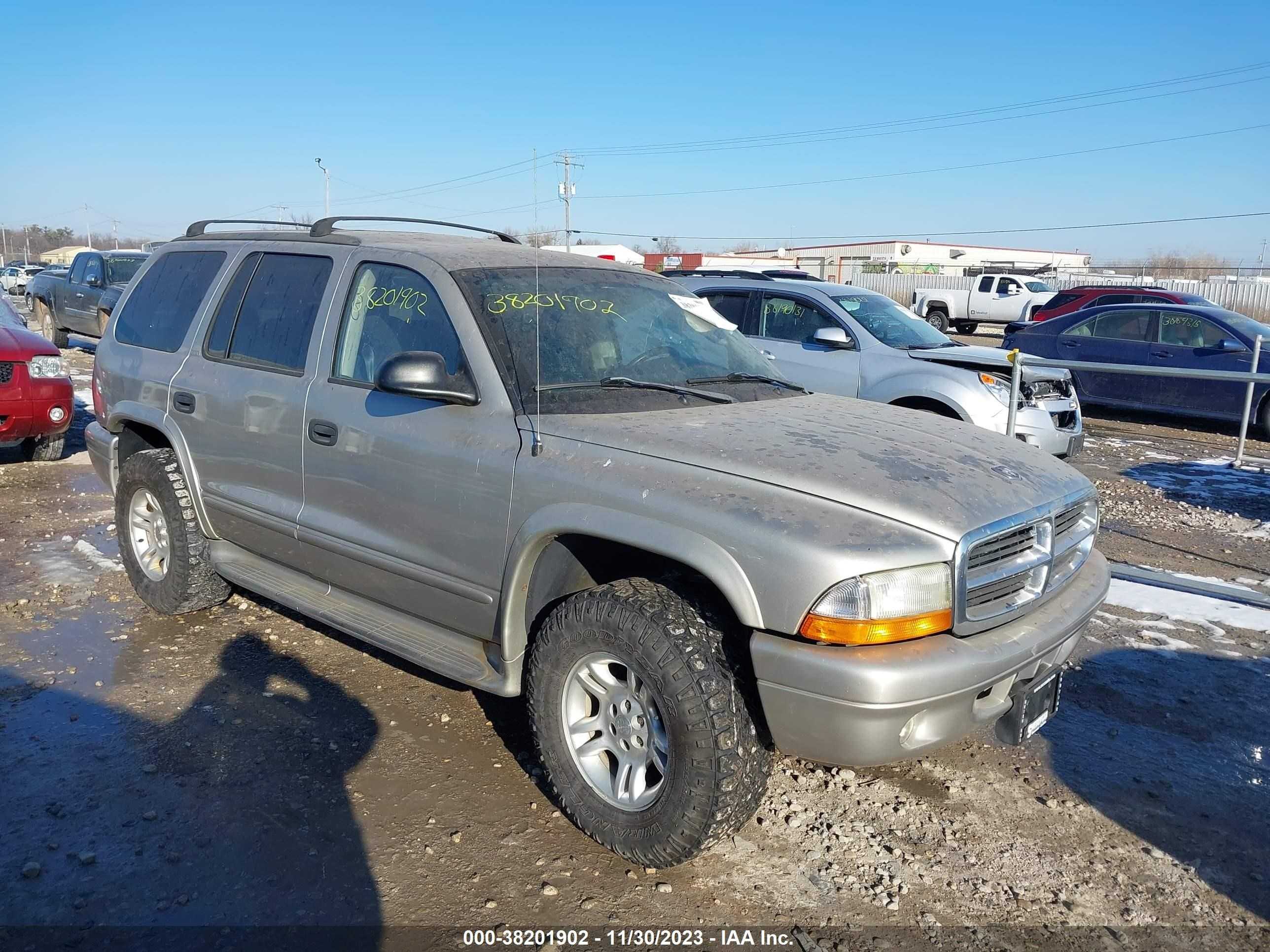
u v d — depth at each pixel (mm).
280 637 4809
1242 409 11523
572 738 3189
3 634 4723
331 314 4043
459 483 3398
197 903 2848
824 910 2945
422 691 4273
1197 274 51906
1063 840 3367
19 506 7129
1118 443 11398
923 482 2975
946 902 3014
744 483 2896
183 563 4770
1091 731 4152
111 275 15906
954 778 3754
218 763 3613
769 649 2717
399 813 3346
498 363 3461
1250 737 4125
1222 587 5863
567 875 3045
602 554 3369
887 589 2656
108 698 4094
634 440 3135
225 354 4527
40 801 3326
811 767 3795
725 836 2971
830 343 8586
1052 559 3164
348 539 3842
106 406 5191
